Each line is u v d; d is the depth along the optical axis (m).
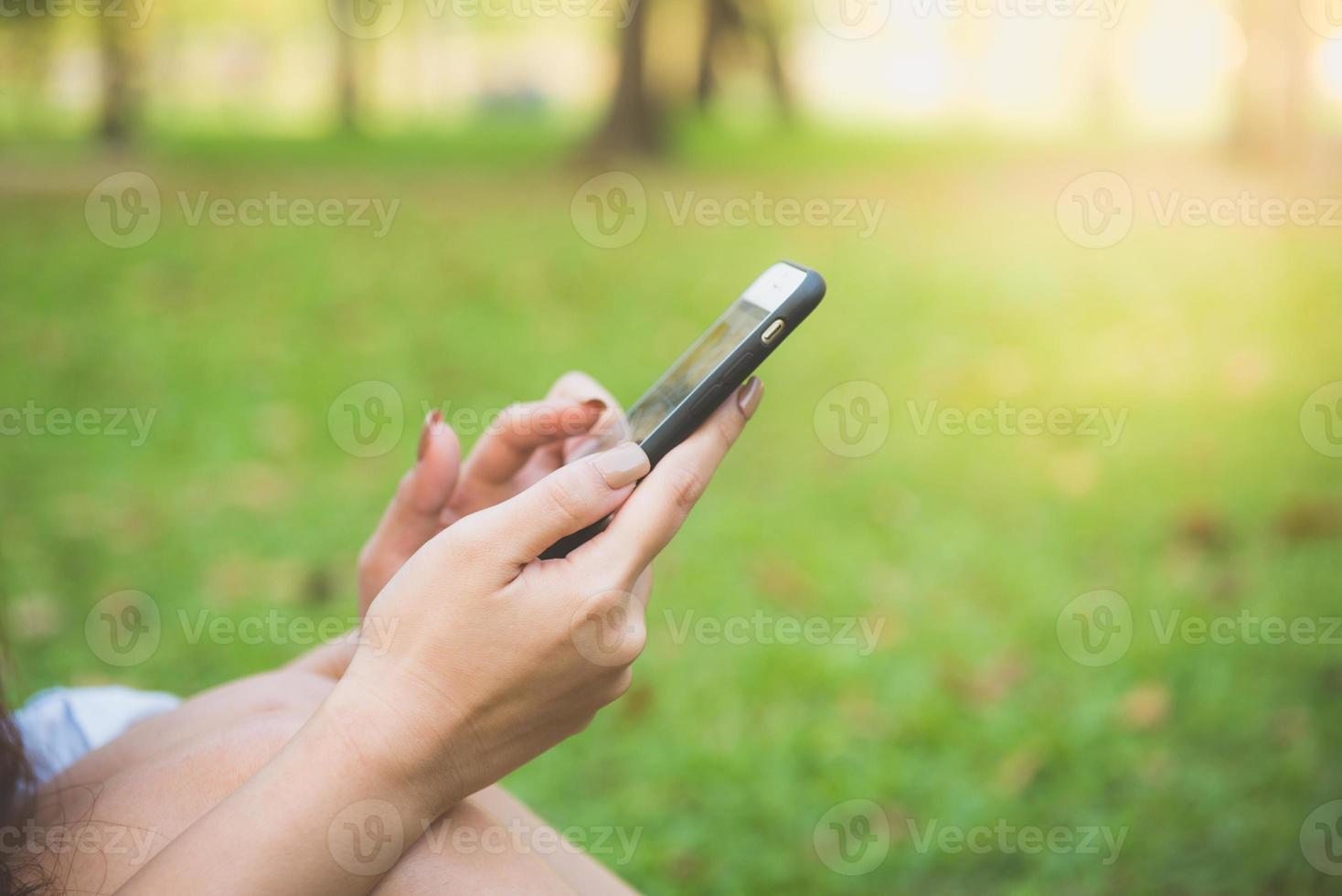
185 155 19.52
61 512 4.55
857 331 7.04
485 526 0.87
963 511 4.47
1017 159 17.97
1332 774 2.80
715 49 24.52
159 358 6.75
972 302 7.76
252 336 7.27
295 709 1.06
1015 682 3.33
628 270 9.16
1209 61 24.80
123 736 1.12
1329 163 15.12
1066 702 3.21
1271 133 15.30
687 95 24.52
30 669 3.36
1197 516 4.28
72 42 24.59
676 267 9.25
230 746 0.93
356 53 26.59
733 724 3.18
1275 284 8.00
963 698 3.28
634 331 7.37
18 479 4.87
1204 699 3.13
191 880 0.77
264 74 35.09
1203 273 8.46
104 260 9.55
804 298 1.06
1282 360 6.30
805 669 3.39
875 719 3.18
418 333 7.36
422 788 0.85
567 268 9.29
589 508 0.88
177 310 7.91
